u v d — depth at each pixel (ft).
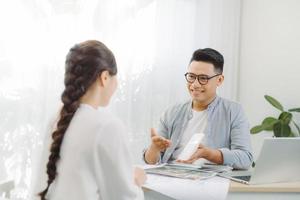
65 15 8.64
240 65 10.33
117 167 3.77
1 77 8.25
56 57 8.59
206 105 7.08
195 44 9.88
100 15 8.91
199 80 6.76
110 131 3.78
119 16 9.09
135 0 9.21
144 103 9.37
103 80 3.94
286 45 9.64
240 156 6.20
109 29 9.02
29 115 8.41
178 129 7.07
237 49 10.21
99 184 3.81
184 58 9.78
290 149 5.29
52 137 3.95
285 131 8.87
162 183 5.00
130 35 9.16
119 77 9.13
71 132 3.82
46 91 8.49
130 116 9.25
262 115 10.02
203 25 9.95
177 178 5.26
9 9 8.29
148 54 9.41
